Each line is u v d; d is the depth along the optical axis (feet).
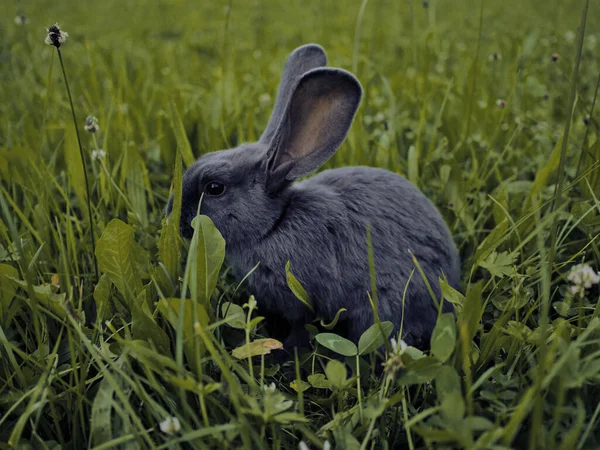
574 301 1.16
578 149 1.87
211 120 2.06
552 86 2.57
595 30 3.67
